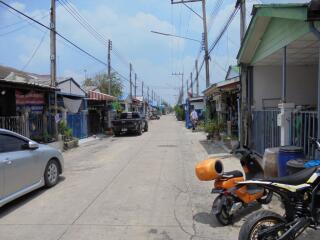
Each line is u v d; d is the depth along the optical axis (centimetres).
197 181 909
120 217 622
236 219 600
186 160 1274
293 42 898
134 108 5634
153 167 1124
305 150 770
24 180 738
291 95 1362
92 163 1244
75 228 571
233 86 1711
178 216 625
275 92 1362
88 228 570
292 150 675
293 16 732
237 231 548
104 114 3002
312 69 1351
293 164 554
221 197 577
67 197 766
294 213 436
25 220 618
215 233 542
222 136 1877
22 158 733
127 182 903
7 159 684
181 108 6353
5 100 1396
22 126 1363
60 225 588
